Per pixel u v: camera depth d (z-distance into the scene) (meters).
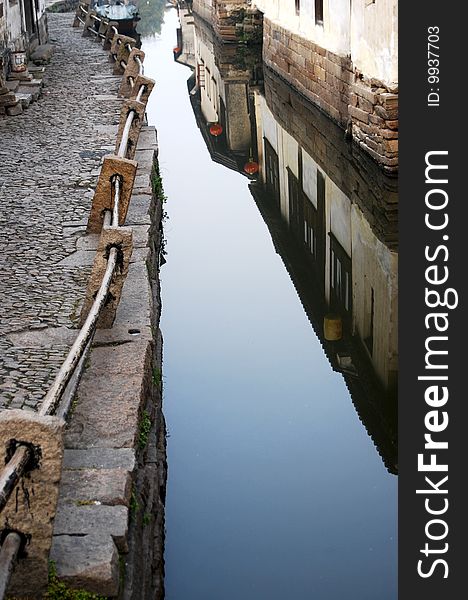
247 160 20.14
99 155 12.74
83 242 9.04
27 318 7.21
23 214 9.98
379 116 14.94
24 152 13.02
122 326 6.82
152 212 10.59
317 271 12.59
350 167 16.67
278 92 26.08
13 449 3.95
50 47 24.62
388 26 14.43
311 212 15.30
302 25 22.75
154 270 9.75
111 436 5.39
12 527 4.00
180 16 51.03
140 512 5.27
